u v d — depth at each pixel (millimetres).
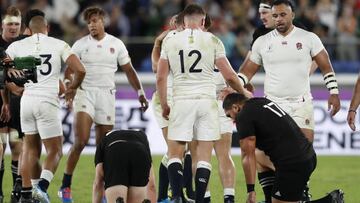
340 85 54375
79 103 34531
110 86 35125
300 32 30906
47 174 31516
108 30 60312
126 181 25656
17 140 34406
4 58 30000
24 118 31750
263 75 53906
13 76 29844
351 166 45531
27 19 32188
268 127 26500
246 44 57656
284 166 26422
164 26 59156
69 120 49094
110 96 35125
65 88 35281
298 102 30750
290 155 26406
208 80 29578
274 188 26906
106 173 25719
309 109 30875
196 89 29359
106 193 25578
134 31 61000
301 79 30797
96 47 34906
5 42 34469
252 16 60219
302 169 26453
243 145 26625
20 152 34438
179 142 29438
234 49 57562
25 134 31938
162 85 29391
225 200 30938
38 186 31281
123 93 50562
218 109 30000
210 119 29469
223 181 31219
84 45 34875
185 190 34406
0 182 34062
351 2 62219
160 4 61656
